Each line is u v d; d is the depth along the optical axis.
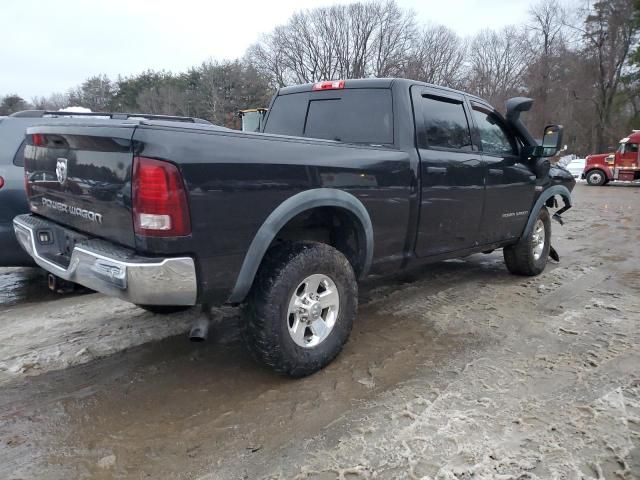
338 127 3.97
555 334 3.72
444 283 5.17
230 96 56.16
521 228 5.05
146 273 2.32
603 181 23.08
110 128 2.41
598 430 2.46
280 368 2.86
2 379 3.02
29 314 4.16
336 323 3.12
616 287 5.01
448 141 4.03
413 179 3.57
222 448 2.36
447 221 3.97
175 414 2.65
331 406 2.71
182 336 3.69
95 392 2.88
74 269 2.65
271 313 2.73
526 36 54.94
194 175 2.37
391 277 5.40
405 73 49.16
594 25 43.25
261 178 2.64
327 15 51.66
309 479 2.13
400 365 3.20
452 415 2.60
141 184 2.30
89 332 3.75
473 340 3.62
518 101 4.78
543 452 2.29
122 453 2.32
